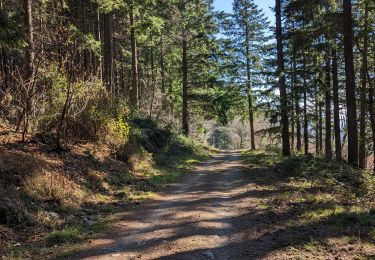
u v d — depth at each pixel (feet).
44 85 44.14
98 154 48.60
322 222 28.35
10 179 31.48
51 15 59.31
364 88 73.26
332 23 60.29
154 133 78.28
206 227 28.50
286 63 94.43
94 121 51.08
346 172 50.37
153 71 134.51
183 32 108.27
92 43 72.23
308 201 35.35
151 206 35.94
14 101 44.88
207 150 116.88
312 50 71.00
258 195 39.60
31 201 30.45
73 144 47.11
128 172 49.39
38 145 41.98
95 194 38.06
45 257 22.44
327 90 75.51
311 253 22.34
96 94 52.80
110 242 25.36
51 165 37.68
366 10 65.77
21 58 47.42
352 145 55.16
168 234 26.91
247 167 63.82
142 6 82.23
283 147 72.64
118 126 54.49
